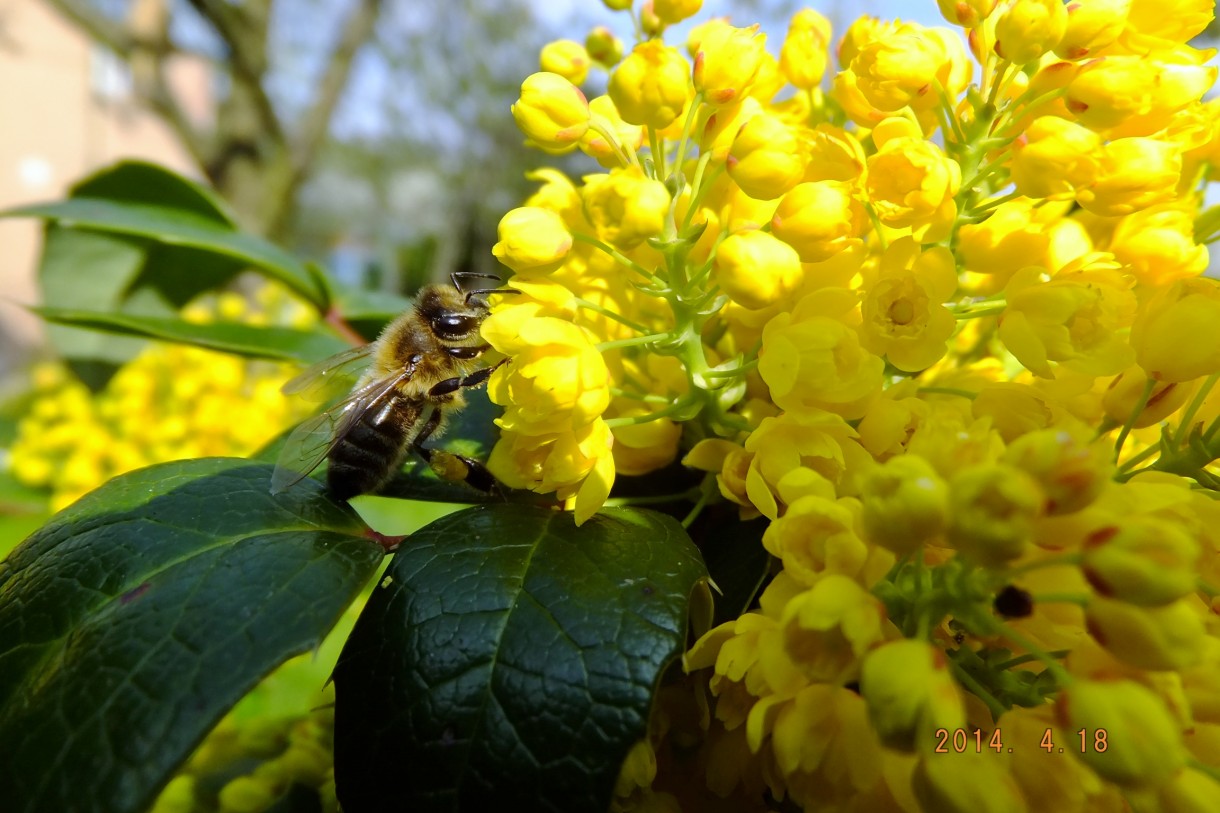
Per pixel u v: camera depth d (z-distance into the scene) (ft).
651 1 0.19
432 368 0.22
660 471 0.19
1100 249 0.18
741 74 0.15
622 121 0.18
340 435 0.20
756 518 0.16
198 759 0.21
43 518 0.45
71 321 0.25
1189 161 0.17
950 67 0.16
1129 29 0.15
